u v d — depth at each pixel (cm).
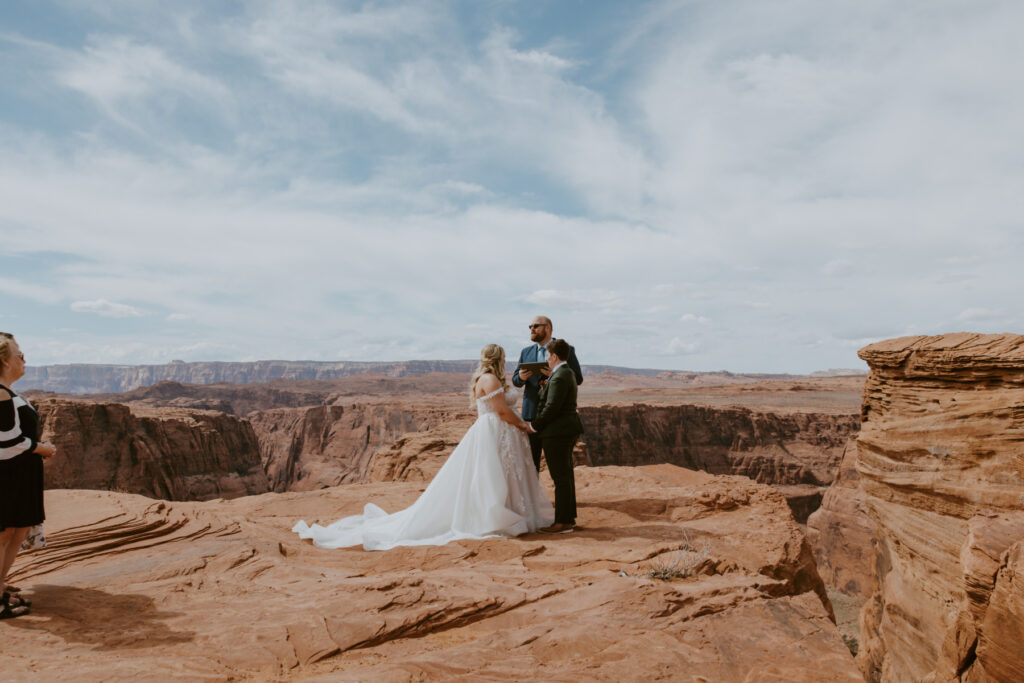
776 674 277
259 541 600
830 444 9531
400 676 272
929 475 743
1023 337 679
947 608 698
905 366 811
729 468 9338
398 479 2238
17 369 366
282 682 282
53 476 5731
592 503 763
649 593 379
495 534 591
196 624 363
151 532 591
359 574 501
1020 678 289
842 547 4672
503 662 292
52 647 321
